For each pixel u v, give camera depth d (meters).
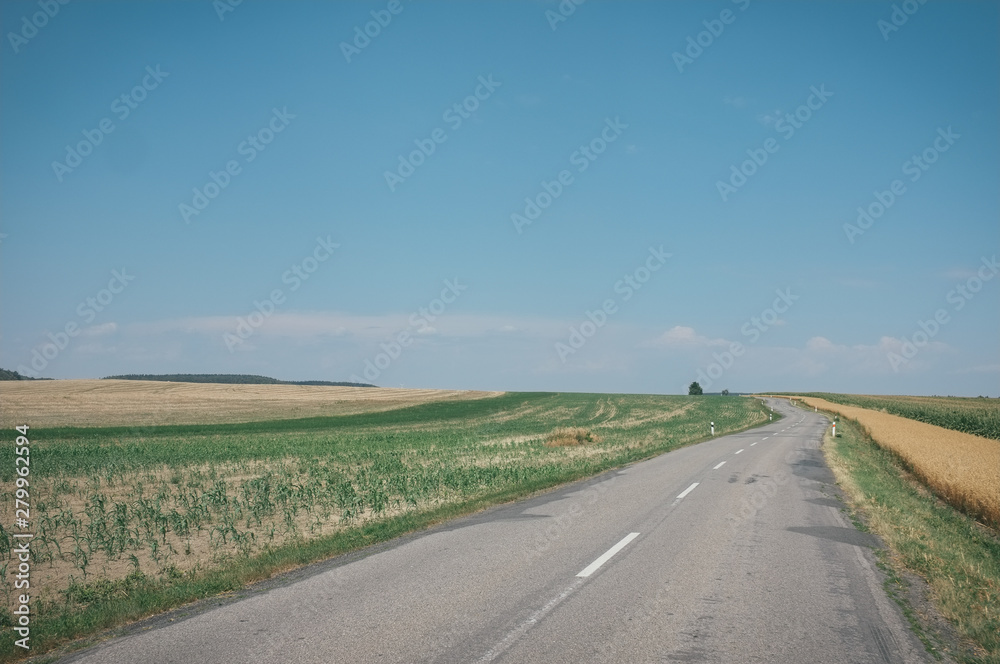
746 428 48.66
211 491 15.61
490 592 7.12
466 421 56.78
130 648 5.62
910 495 17.03
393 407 69.94
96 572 9.73
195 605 6.94
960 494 15.48
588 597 6.93
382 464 22.64
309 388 88.31
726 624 6.11
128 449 30.44
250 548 10.82
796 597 6.99
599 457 24.42
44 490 18.47
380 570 8.20
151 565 10.02
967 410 53.56
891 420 50.91
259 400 69.69
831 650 5.50
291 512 14.23
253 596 7.18
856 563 8.52
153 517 12.98
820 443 32.50
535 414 65.75
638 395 104.00
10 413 51.97
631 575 7.84
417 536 10.49
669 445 30.20
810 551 9.19
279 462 24.39
